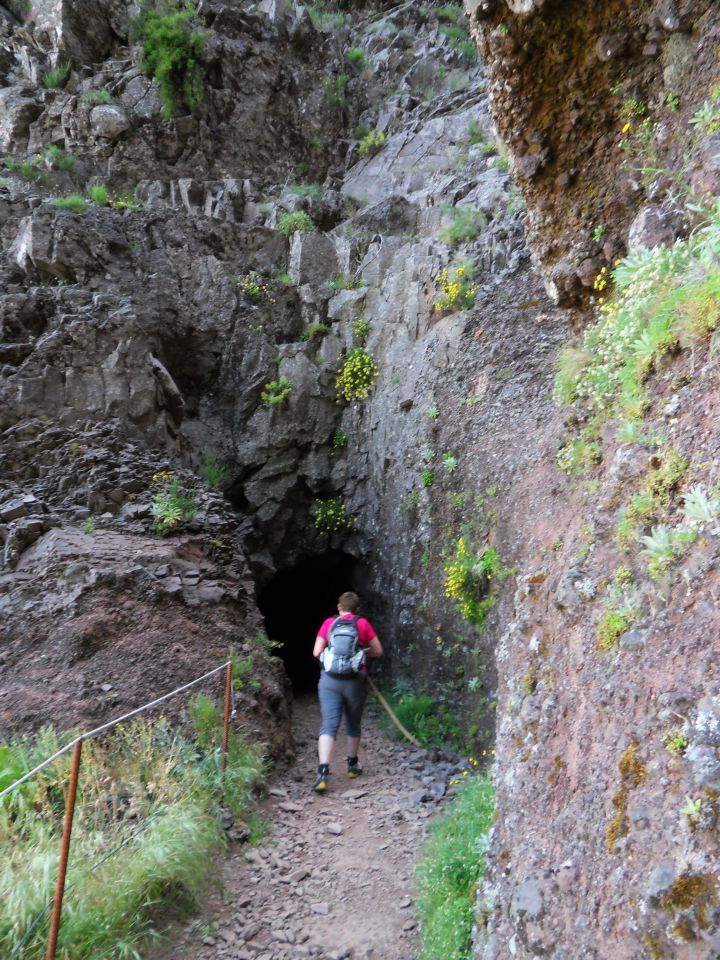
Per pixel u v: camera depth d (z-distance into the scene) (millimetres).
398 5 15938
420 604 8133
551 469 5617
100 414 8297
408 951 3547
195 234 10703
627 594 3004
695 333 3346
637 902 2049
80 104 12180
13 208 9539
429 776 6031
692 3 4176
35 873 3299
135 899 3506
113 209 10461
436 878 3920
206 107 12852
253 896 3988
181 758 4734
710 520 2600
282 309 10781
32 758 4277
